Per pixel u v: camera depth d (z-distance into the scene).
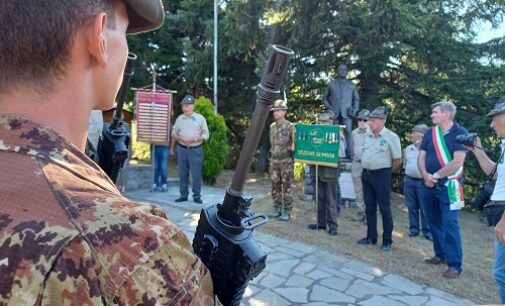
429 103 11.29
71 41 0.58
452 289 4.18
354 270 4.47
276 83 0.74
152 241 0.52
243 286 0.78
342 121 9.22
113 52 0.65
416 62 11.13
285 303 3.61
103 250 0.49
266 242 5.15
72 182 0.54
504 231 2.81
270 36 10.79
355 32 10.12
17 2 0.55
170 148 8.03
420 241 5.86
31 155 0.54
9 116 0.56
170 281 0.53
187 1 11.64
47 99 0.58
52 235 0.48
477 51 10.80
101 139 1.24
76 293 0.47
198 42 12.30
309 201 7.82
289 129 6.15
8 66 0.56
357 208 7.61
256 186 9.33
